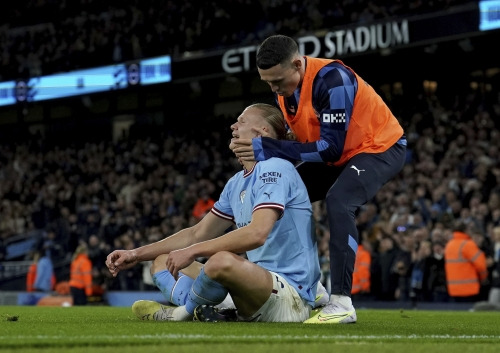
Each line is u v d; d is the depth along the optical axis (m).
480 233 11.95
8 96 24.31
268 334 3.39
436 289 12.18
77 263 13.94
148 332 3.48
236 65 19.41
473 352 2.90
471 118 17.59
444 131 17.17
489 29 15.59
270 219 4.02
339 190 4.46
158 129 25.02
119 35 23.44
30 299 16.34
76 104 27.11
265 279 4.01
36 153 26.22
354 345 3.01
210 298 4.11
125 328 3.74
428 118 18.05
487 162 15.30
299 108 4.62
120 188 21.64
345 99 4.48
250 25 20.81
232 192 4.43
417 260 12.30
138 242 17.03
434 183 14.88
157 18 23.06
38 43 25.75
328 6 19.81
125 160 23.55
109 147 24.58
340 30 17.38
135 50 22.06
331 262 4.40
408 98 19.69
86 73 22.73
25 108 24.80
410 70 20.23
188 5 22.92
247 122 4.41
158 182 20.98
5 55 26.16
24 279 19.69
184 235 4.57
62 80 23.23
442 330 4.34
